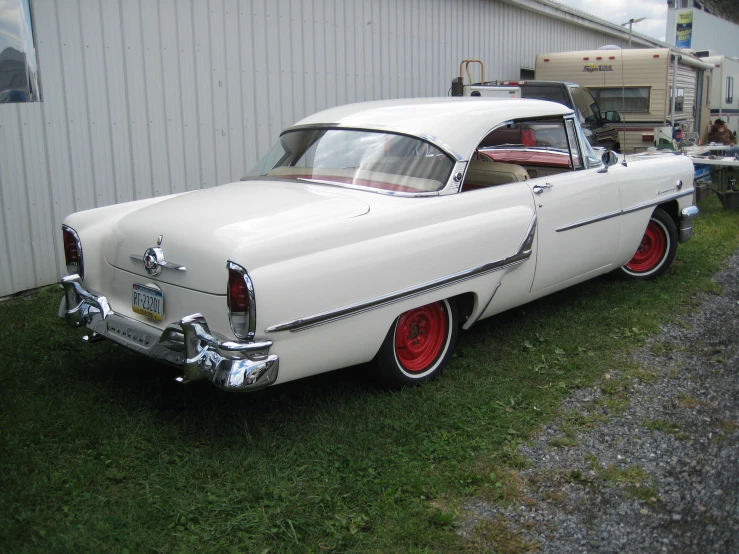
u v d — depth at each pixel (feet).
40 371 13.65
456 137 13.60
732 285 20.26
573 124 16.49
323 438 11.27
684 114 47.70
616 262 17.94
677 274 20.85
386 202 12.29
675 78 40.24
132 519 9.21
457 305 14.11
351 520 9.39
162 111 21.26
